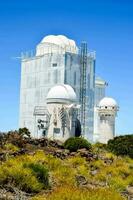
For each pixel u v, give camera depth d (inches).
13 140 1626.5
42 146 1721.2
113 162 1565.0
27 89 4702.3
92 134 4443.9
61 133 3449.8
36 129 3710.6
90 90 4488.2
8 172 832.3
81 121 4347.9
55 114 3467.0
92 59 4517.7
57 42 4596.5
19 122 4753.9
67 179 1013.8
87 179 1133.1
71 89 3595.0
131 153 1950.1
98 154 1723.7
